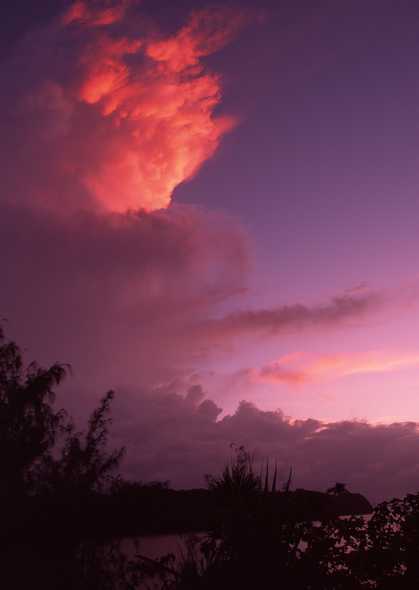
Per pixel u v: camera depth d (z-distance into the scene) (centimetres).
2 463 1141
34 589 872
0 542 973
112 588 809
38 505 1050
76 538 958
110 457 1190
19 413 1231
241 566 690
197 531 752
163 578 729
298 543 695
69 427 1239
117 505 995
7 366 1288
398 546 671
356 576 670
